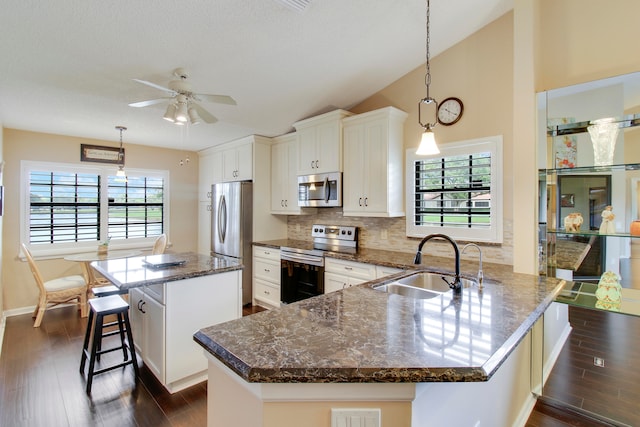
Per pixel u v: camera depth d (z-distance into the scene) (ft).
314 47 8.56
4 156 12.59
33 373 8.29
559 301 7.09
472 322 4.19
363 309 4.73
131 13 6.64
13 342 10.19
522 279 6.81
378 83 10.97
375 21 7.97
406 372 2.91
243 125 13.12
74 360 9.02
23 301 13.00
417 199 10.61
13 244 12.82
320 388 3.01
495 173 8.84
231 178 15.49
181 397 7.37
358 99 11.79
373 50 9.15
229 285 8.48
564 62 7.43
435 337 3.68
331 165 11.57
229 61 8.65
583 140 6.79
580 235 6.89
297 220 14.98
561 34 7.47
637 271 6.40
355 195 10.98
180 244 17.53
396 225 11.13
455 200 9.70
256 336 3.71
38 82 8.89
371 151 10.53
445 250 9.91
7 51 7.45
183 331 7.64
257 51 8.41
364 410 3.06
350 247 12.08
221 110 11.66
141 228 16.28
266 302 13.50
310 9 7.19
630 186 6.42
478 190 9.25
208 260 9.32
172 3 6.53
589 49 7.12
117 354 9.46
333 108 12.16
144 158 16.29
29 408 6.87
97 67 8.30
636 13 6.61
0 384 7.78
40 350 9.62
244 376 2.95
